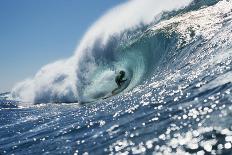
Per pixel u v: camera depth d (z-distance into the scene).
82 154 8.98
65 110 21.84
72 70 27.91
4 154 11.55
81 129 12.46
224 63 13.74
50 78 29.59
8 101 33.09
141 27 26.06
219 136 7.13
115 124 11.39
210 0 25.42
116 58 25.70
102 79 25.25
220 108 8.93
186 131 8.15
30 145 12.05
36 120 19.25
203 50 17.42
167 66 19.66
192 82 13.19
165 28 23.45
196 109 9.65
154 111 11.32
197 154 6.68
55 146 10.77
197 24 21.67
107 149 8.79
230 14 20.91
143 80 21.28
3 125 19.73
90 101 24.22
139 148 8.12
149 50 23.47
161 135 8.52
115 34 26.42
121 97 18.66
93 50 26.81
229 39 16.38
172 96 12.41
